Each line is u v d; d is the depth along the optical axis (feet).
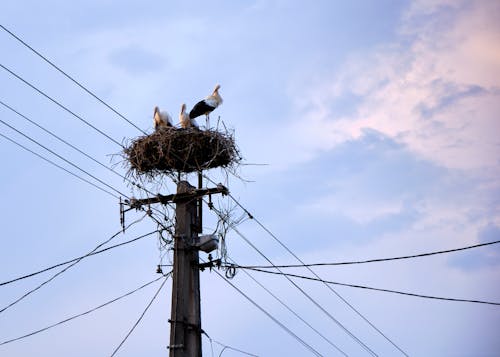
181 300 54.60
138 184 59.47
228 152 60.85
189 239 56.34
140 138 59.98
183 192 57.26
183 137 59.11
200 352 54.03
